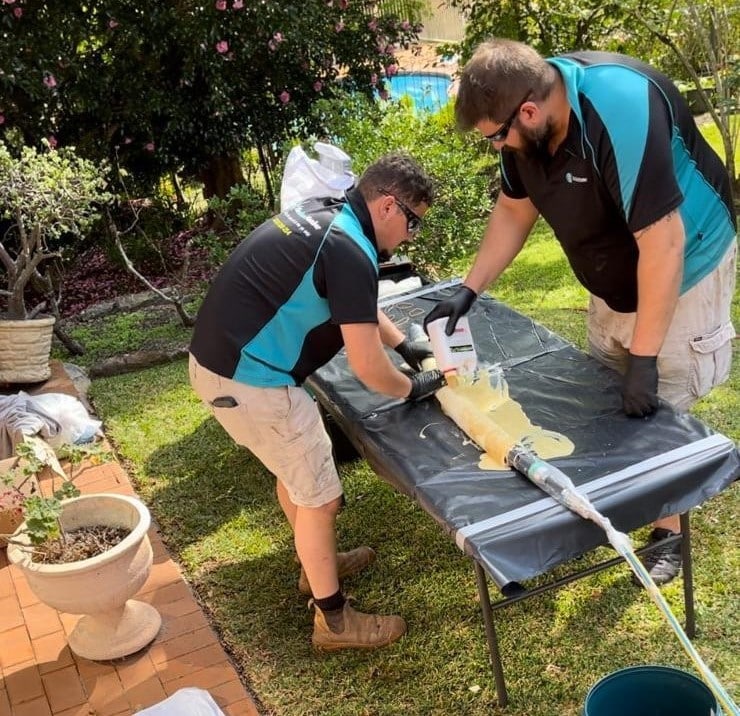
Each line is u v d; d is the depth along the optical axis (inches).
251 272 83.0
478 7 298.5
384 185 80.0
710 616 95.3
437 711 88.0
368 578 110.7
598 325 104.4
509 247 104.5
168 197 290.4
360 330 79.7
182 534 126.6
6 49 215.9
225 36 240.4
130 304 245.1
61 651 100.7
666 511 78.7
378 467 92.4
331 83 269.7
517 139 82.4
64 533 98.4
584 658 92.0
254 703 91.9
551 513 75.8
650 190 79.3
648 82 81.0
